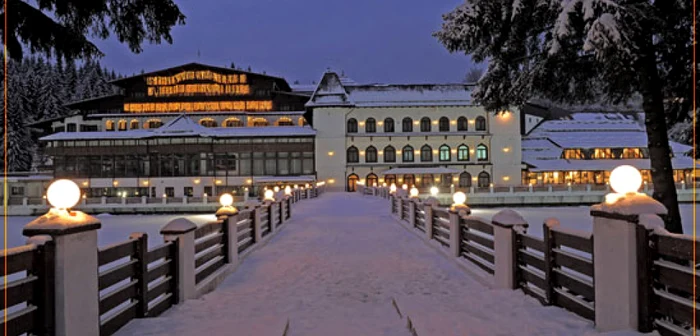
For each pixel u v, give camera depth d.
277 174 62.62
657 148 11.91
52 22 7.92
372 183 64.44
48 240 4.20
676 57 11.71
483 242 9.51
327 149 63.88
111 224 38.19
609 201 4.86
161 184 60.28
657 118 11.87
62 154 60.34
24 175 67.94
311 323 6.24
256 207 14.03
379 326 6.11
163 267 6.82
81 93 105.56
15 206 54.44
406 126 66.44
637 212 4.50
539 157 66.25
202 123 67.38
